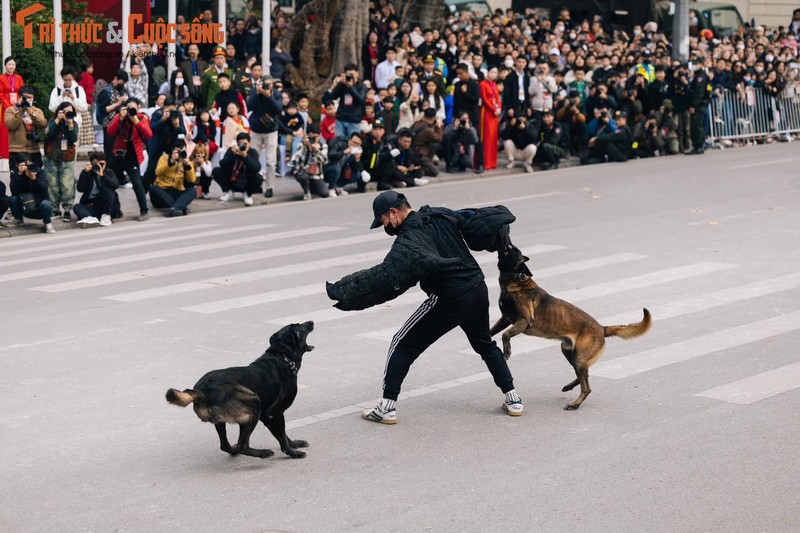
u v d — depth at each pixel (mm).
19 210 16703
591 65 25547
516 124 23125
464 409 7812
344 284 7066
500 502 6004
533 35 29562
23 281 12547
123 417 7617
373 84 25047
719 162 23719
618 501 6008
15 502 6059
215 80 21516
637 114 24984
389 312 10805
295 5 34094
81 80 22688
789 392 8062
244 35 26422
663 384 8352
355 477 6438
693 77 25406
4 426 7414
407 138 20891
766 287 11680
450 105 23359
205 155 18984
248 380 6430
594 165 24016
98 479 6434
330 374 8688
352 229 16000
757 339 9602
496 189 20297
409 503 6008
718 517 5781
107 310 10938
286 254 13938
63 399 8023
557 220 16406
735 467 6527
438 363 9055
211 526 5699
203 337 9820
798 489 6172
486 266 12961
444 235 7367
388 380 7449
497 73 23688
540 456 6773
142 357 9172
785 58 29094
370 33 26516
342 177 20297
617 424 7402
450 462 6691
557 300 7762
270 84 19469
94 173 17250
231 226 16688
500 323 7961
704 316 10453
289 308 10953
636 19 34688
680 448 6875
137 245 15070
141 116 17469
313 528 5656
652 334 9836
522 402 7906
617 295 11352
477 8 35562
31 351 9375
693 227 15617
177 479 6430
